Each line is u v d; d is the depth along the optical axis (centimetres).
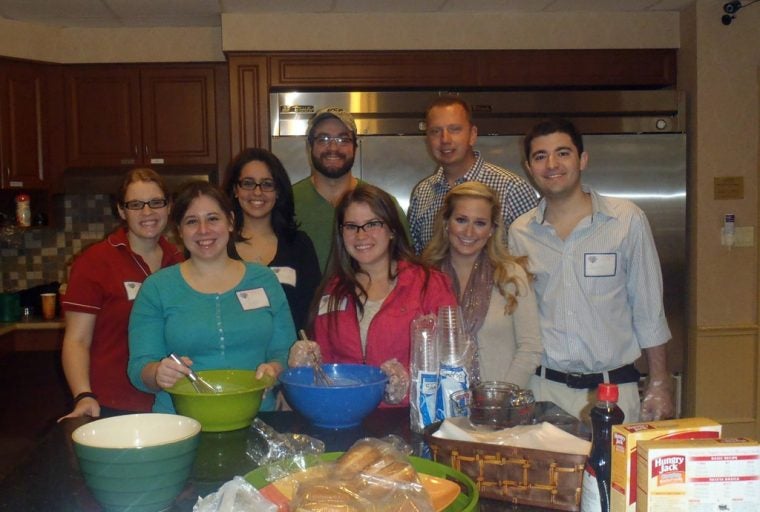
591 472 99
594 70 379
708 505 86
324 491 93
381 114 365
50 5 353
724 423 367
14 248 429
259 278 182
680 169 360
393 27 373
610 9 373
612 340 202
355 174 357
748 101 360
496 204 196
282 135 367
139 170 213
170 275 177
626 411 203
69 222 433
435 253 205
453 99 262
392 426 145
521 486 105
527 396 126
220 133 397
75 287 202
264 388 145
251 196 223
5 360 361
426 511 92
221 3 353
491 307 193
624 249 201
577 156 199
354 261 183
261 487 104
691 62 364
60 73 392
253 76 373
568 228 206
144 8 360
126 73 394
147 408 205
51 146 394
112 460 100
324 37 372
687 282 371
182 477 106
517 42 376
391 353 174
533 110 365
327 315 182
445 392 136
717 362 365
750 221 364
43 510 105
